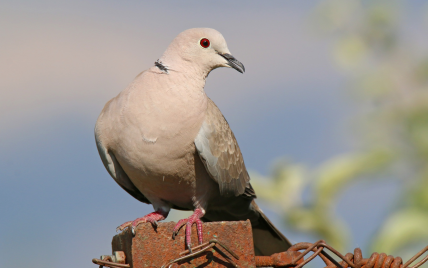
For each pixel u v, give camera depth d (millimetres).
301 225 9148
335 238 9055
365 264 6082
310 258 5977
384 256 6062
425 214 7984
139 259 5785
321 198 9102
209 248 5789
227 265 5844
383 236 7918
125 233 6094
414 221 7871
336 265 6090
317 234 9188
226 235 5949
